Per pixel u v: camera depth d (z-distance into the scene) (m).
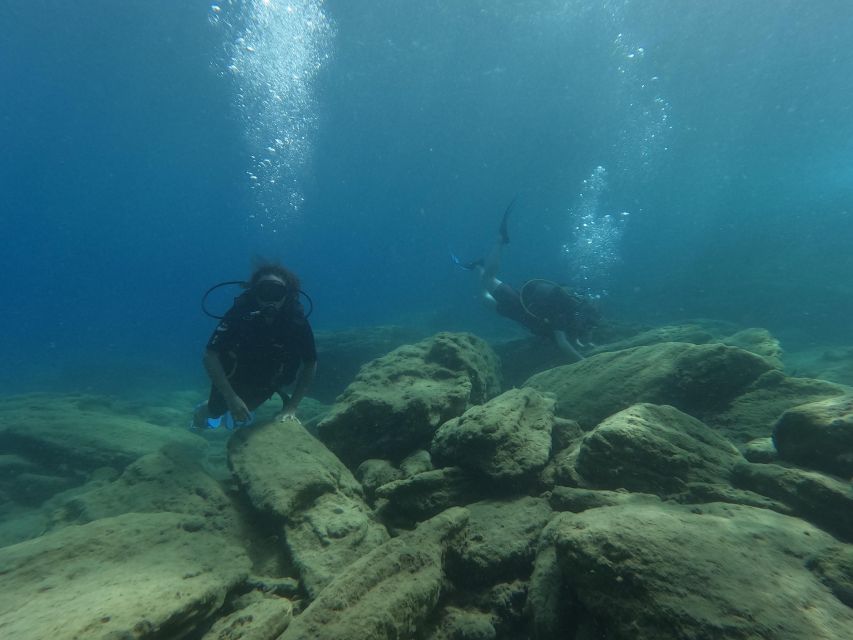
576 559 1.85
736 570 1.70
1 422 5.71
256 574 2.61
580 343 7.99
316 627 1.78
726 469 2.81
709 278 23.78
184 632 1.94
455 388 4.55
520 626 2.17
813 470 2.56
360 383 4.91
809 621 1.49
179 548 2.58
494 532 2.59
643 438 2.89
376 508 3.25
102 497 3.22
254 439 3.63
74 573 2.22
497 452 3.11
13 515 4.33
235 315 4.08
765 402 3.71
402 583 2.07
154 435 5.51
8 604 1.94
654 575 1.67
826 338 11.74
